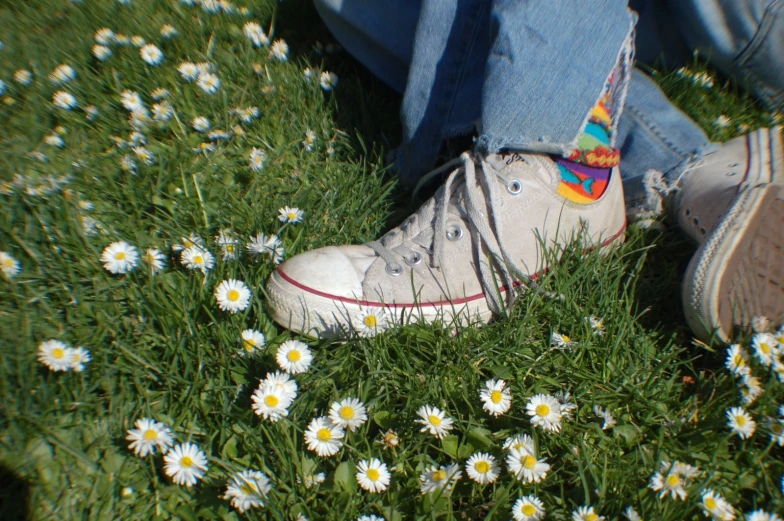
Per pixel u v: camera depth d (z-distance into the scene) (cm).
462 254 71
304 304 69
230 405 66
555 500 63
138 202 79
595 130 74
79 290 71
